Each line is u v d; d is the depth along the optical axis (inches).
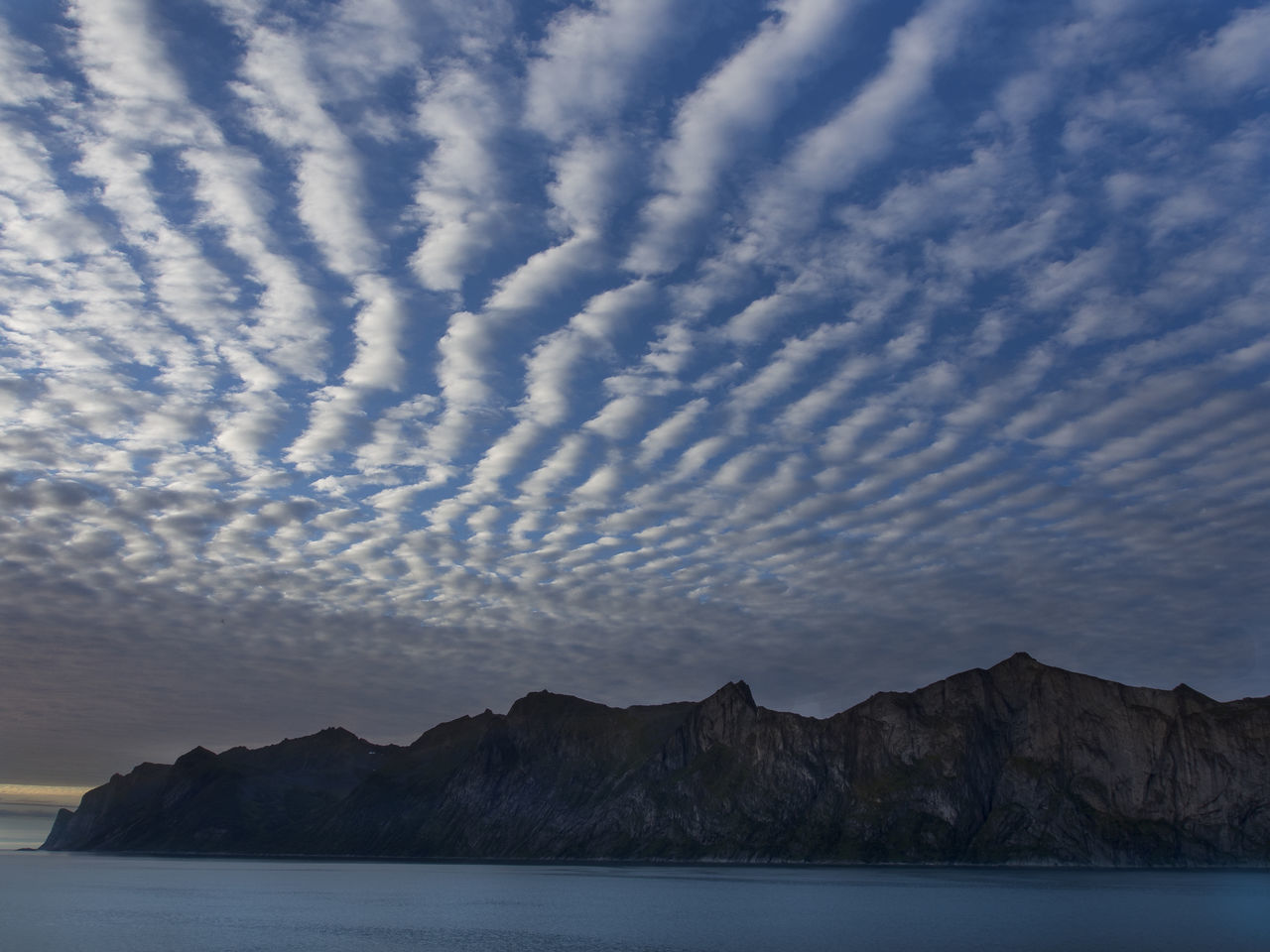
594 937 6943.9
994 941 6491.1
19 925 7834.6
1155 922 7593.5
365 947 6432.1
